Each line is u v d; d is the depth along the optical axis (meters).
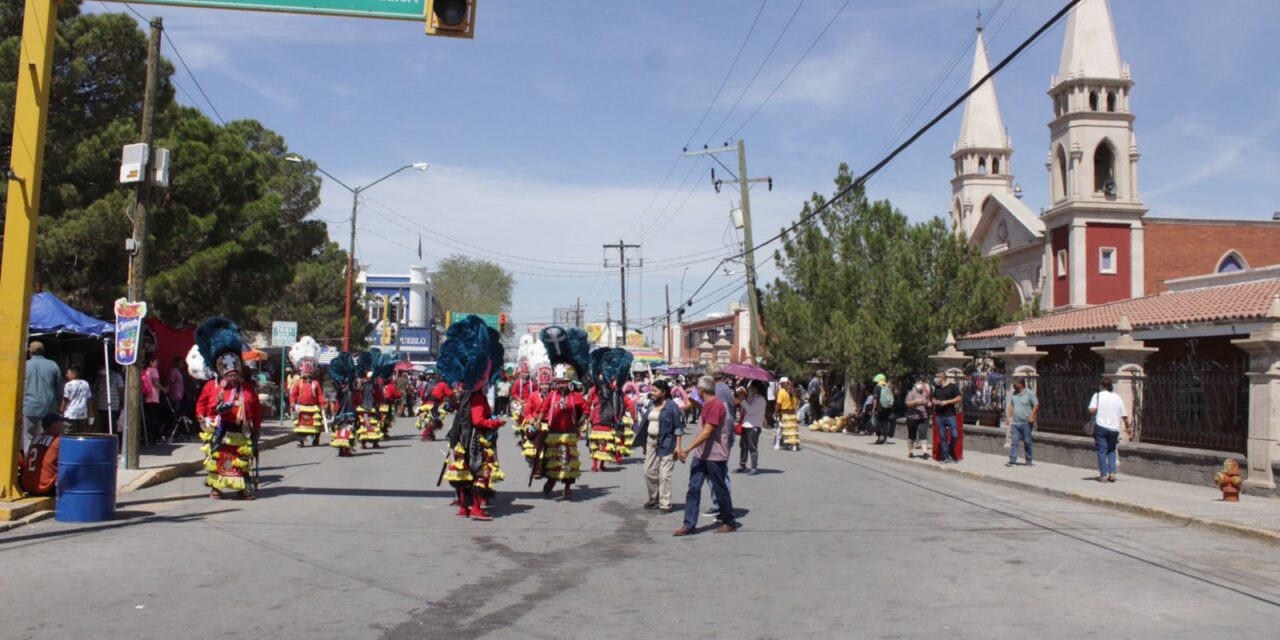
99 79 22.58
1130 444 17.06
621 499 13.66
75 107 22.64
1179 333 18.75
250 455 12.93
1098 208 47.75
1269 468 13.67
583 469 18.22
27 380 13.48
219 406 12.60
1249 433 14.09
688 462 20.03
